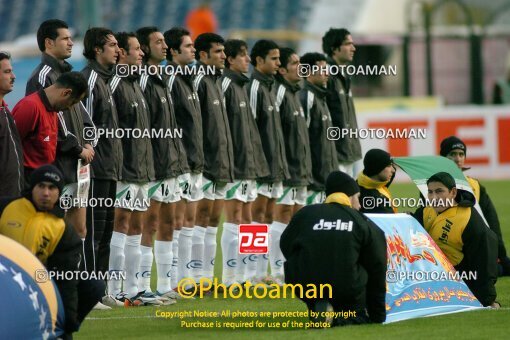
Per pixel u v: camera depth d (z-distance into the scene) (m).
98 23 98.44
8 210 29.23
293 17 140.75
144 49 40.25
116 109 38.41
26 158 34.56
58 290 28.88
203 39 43.00
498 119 94.06
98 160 37.28
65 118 35.75
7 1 146.38
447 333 31.48
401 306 34.25
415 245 35.53
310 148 48.31
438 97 105.94
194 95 42.00
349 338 30.55
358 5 139.88
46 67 36.34
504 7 120.25
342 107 50.16
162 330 32.84
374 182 38.00
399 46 106.44
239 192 43.81
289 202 46.56
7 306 26.89
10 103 89.31
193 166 41.69
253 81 45.69
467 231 36.62
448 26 119.00
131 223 39.06
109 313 36.25
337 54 50.56
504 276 45.91
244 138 44.16
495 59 109.31
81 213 36.19
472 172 94.00
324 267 32.09
